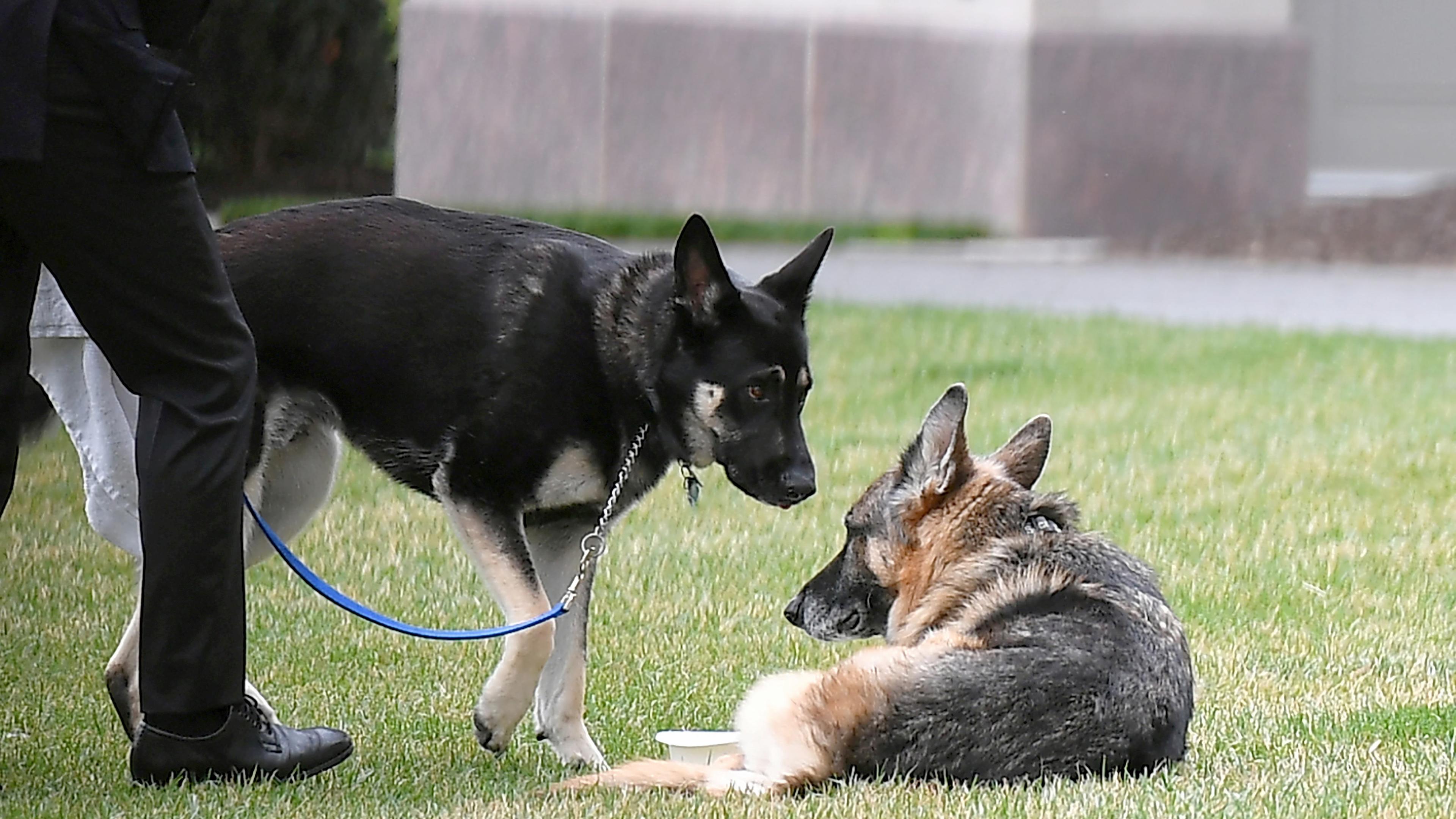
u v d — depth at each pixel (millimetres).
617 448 8633
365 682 10125
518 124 36000
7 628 11102
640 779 7543
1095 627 7719
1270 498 14672
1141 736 7504
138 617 8484
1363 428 17312
